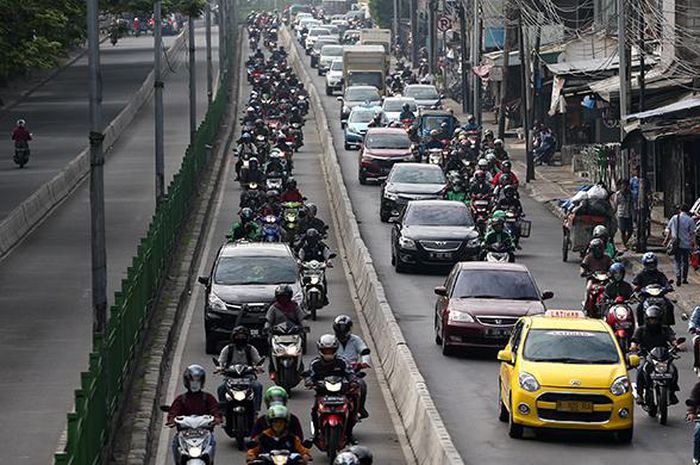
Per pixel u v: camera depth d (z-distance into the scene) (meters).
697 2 125.94
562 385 56.41
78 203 138.00
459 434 58.47
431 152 165.50
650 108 124.50
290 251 80.81
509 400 57.88
